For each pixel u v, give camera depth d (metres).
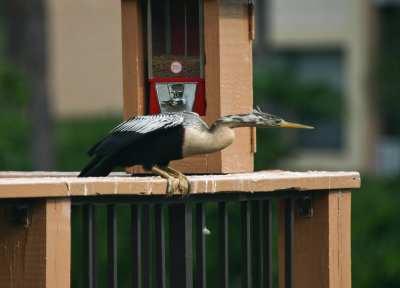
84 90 35.91
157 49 9.57
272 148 20.09
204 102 9.53
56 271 7.24
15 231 7.30
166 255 17.17
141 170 9.52
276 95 22.31
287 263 8.99
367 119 35.84
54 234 7.22
